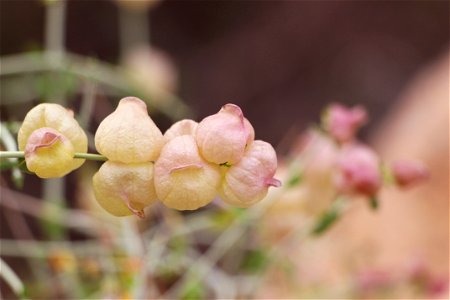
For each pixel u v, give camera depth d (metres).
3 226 0.62
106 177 0.29
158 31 0.99
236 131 0.28
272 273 0.53
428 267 0.51
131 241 0.43
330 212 0.42
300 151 0.45
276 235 0.48
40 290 0.51
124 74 0.53
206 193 0.28
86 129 0.43
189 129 0.29
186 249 0.50
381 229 0.65
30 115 0.29
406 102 0.80
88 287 0.47
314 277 0.53
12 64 0.64
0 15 0.83
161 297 0.46
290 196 0.45
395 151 0.72
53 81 0.47
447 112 0.70
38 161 0.29
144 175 0.29
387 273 0.51
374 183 0.39
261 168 0.29
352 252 0.54
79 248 0.46
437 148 0.67
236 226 0.45
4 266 0.36
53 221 0.47
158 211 0.52
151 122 0.29
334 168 0.42
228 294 0.46
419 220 0.65
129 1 0.59
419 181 0.39
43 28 0.84
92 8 0.90
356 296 0.51
